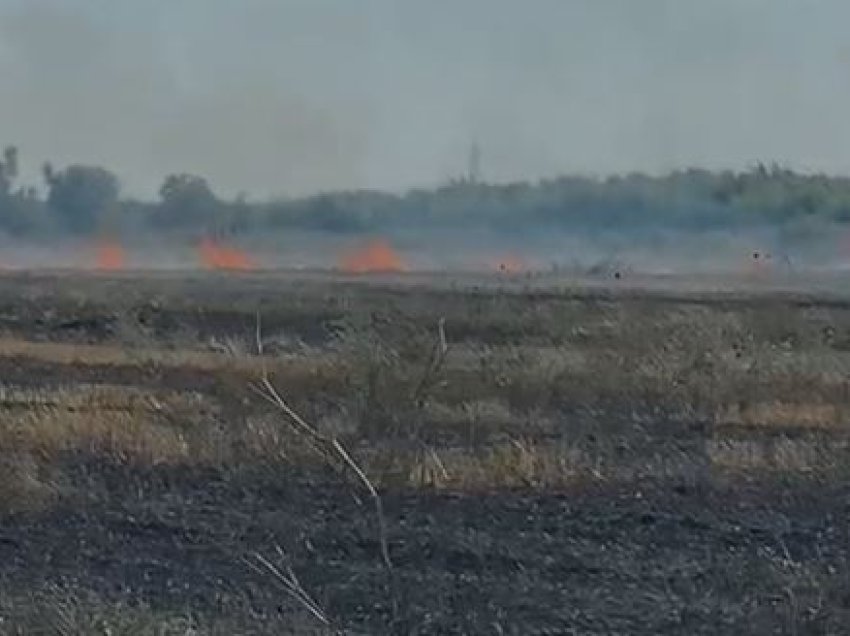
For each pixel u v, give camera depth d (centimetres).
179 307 14425
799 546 4972
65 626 3712
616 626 4088
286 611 4156
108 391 8088
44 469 5828
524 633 4012
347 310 12706
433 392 6869
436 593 4356
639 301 14988
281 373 7469
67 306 15038
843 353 9819
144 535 5022
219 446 6056
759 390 7556
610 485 5753
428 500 5466
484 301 14788
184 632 3762
